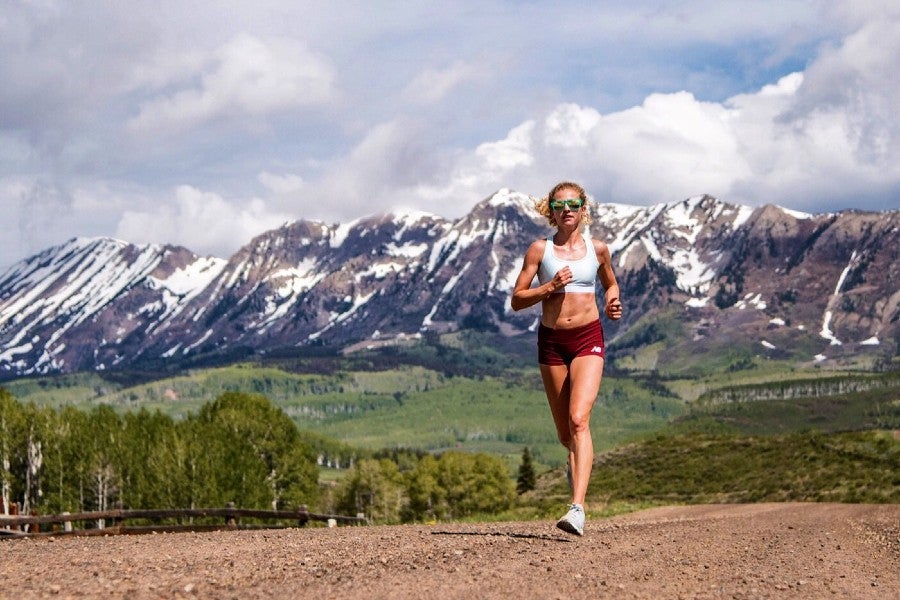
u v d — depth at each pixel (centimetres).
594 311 1080
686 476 12862
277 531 1783
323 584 732
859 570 1131
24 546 1243
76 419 10444
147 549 1108
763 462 12394
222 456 9288
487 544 1059
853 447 11325
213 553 998
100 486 9481
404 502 16938
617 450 16250
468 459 16700
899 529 2292
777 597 779
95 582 734
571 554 978
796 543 1557
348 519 3644
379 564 863
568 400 1102
